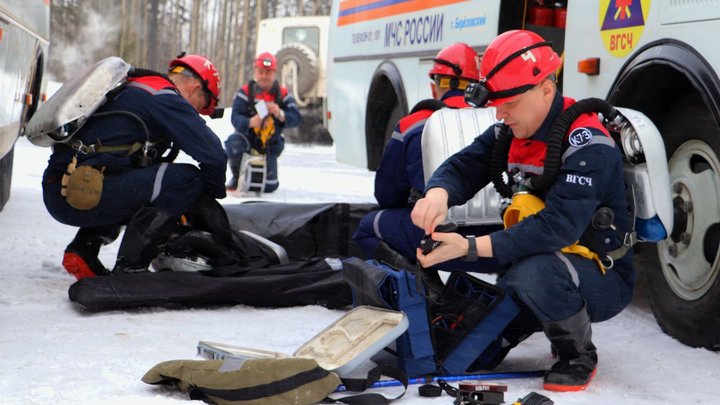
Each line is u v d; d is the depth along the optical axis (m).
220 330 4.00
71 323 4.01
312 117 20.28
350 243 5.52
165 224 4.59
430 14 6.77
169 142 4.76
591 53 4.62
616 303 3.34
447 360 3.28
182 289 4.35
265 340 3.87
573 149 3.16
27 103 6.19
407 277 3.21
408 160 4.38
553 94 3.23
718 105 3.69
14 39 5.27
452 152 4.12
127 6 41.19
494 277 5.25
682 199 4.12
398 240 4.43
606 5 4.49
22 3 5.52
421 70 6.96
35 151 13.11
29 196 8.31
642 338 4.13
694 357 3.79
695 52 3.83
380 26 7.84
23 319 4.06
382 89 7.96
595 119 3.24
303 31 20.52
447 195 3.37
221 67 46.84
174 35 45.31
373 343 3.07
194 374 2.90
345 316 3.40
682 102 4.14
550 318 3.17
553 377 3.21
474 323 3.27
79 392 2.98
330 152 18.31
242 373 2.84
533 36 3.23
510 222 3.31
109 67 4.53
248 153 9.95
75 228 6.63
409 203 4.40
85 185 4.51
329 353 3.21
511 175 3.38
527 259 3.20
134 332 3.87
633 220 3.41
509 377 3.36
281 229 5.51
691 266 4.04
